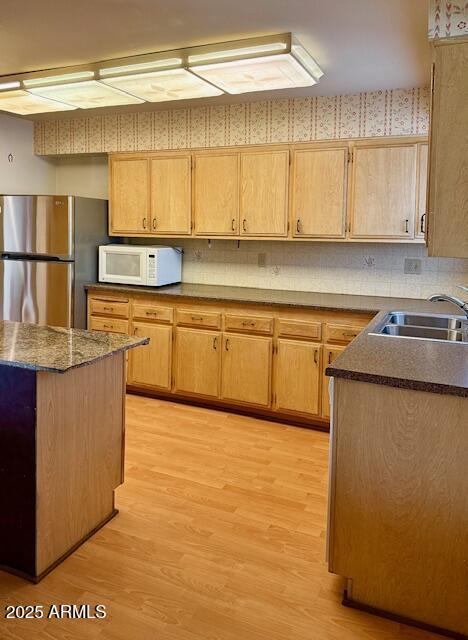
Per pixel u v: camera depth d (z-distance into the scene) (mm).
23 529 2121
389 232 3887
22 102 3744
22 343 2354
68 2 2463
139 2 2449
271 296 4164
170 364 4371
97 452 2447
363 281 4289
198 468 3197
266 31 2752
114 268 4688
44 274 4613
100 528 2502
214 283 4848
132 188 4742
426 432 1884
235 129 4293
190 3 2451
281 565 2271
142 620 1928
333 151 3986
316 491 2943
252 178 4258
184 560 2285
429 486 1900
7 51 3084
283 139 4133
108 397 2490
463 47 2131
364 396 1954
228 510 2713
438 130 2213
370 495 1981
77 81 3277
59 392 2176
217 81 3152
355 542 2018
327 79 3547
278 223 4207
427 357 2178
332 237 4051
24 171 5168
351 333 3695
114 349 2258
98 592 2070
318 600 2066
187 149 4477
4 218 4707
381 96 3822
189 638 1850
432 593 1934
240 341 4070
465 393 1775
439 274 4055
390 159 3838
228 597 2062
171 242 4988
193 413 4188
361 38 2830
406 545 1950
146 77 3115
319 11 2510
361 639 1877
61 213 4516
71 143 5043
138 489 2908
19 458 2098
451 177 2223
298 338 3879
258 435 3760
